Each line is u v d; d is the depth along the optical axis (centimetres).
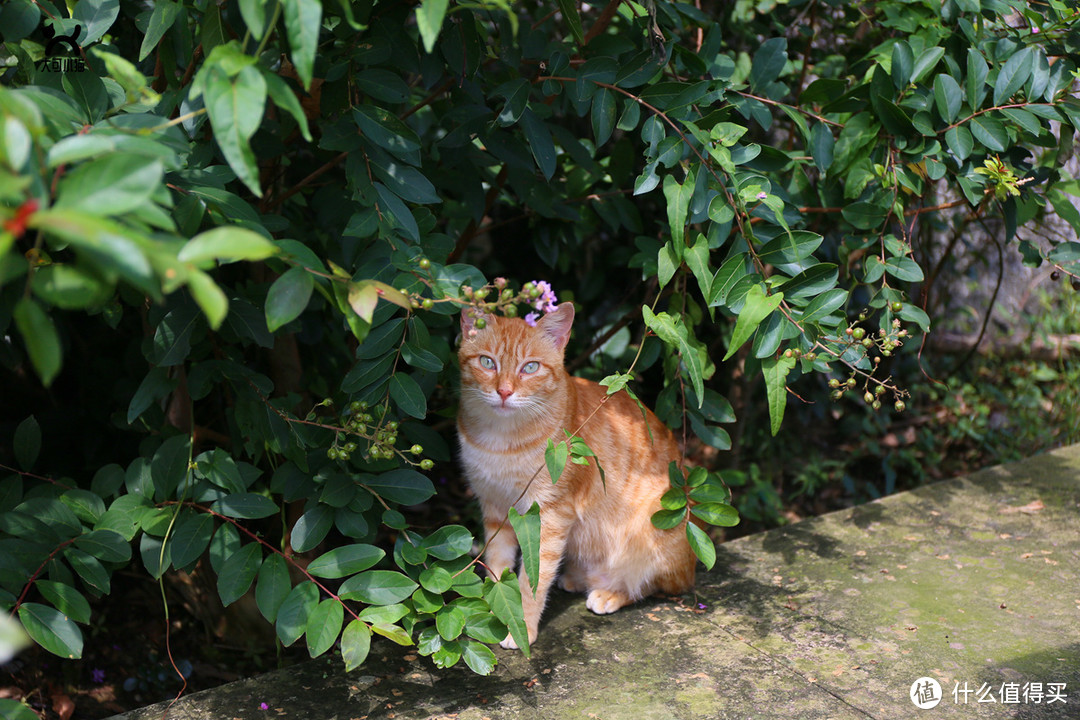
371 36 259
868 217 294
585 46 286
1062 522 354
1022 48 288
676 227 251
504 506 304
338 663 271
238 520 337
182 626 352
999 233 508
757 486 455
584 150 303
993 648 269
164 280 152
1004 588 304
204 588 335
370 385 250
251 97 155
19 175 135
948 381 527
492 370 280
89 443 356
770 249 254
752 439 491
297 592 236
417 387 247
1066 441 497
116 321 265
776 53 297
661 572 303
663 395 313
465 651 245
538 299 227
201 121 229
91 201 128
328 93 256
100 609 349
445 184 312
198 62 250
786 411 512
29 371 392
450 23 261
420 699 251
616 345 415
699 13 311
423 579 245
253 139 261
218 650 341
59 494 262
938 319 532
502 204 470
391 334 243
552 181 354
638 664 267
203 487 257
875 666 261
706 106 280
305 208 382
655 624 291
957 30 308
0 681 311
